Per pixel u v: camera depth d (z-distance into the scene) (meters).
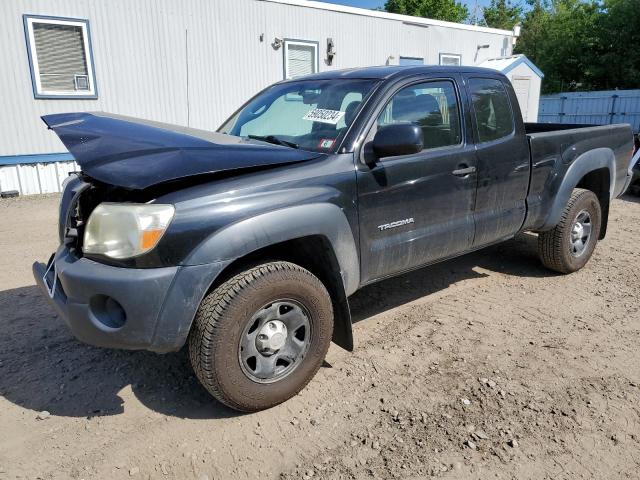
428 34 16.03
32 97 9.80
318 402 3.01
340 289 3.13
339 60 13.92
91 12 10.09
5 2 9.24
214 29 11.66
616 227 6.98
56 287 2.88
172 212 2.54
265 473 2.48
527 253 5.68
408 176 3.44
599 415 2.88
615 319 4.07
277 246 3.02
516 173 4.23
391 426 2.80
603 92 21.34
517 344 3.67
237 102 12.38
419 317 4.12
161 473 2.48
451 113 3.84
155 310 2.54
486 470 2.47
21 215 8.05
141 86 10.95
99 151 2.78
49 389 3.15
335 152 3.19
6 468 2.50
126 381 3.24
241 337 2.71
